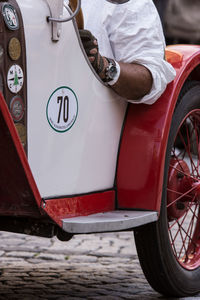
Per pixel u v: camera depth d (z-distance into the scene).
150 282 3.87
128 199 3.53
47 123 2.96
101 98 3.33
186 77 3.75
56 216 2.86
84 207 3.28
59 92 3.02
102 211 3.43
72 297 3.84
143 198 3.51
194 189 3.99
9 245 5.28
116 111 3.48
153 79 3.48
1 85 2.67
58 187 3.09
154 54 3.51
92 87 3.24
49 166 3.02
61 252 5.09
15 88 2.74
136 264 4.77
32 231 3.00
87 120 3.24
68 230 2.93
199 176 4.18
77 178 3.22
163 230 3.70
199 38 13.33
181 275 3.89
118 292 3.99
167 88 3.62
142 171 3.51
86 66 3.17
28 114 2.84
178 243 5.20
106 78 3.30
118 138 3.54
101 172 3.42
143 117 3.56
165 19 13.18
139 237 3.71
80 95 3.17
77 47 3.09
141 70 3.44
